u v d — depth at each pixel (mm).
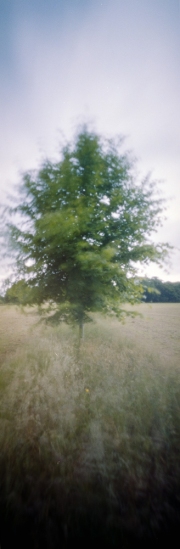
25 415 2822
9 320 12984
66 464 2203
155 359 5258
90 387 3678
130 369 4500
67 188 4105
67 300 5004
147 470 2213
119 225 4742
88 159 4312
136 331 9859
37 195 4348
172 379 4145
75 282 4387
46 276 4688
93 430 2576
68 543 1635
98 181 4207
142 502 1908
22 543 1621
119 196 4266
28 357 4922
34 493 1943
